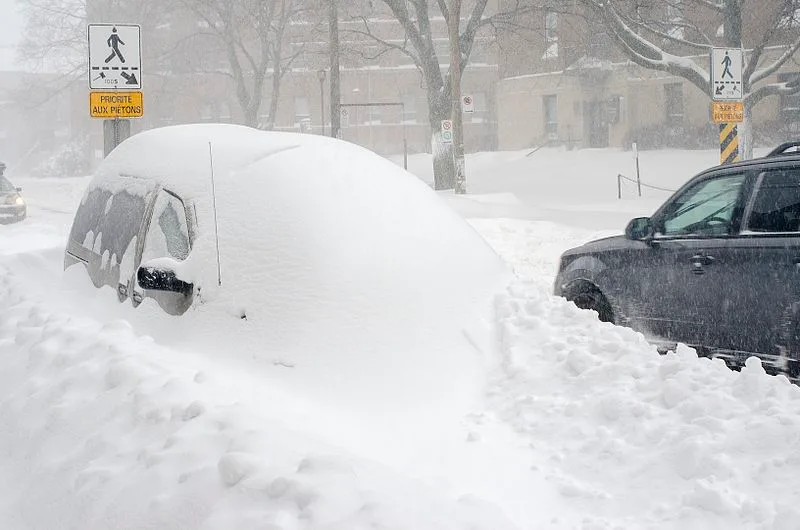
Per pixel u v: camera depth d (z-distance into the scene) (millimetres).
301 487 3502
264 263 5277
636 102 50844
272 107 53406
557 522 3887
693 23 35438
